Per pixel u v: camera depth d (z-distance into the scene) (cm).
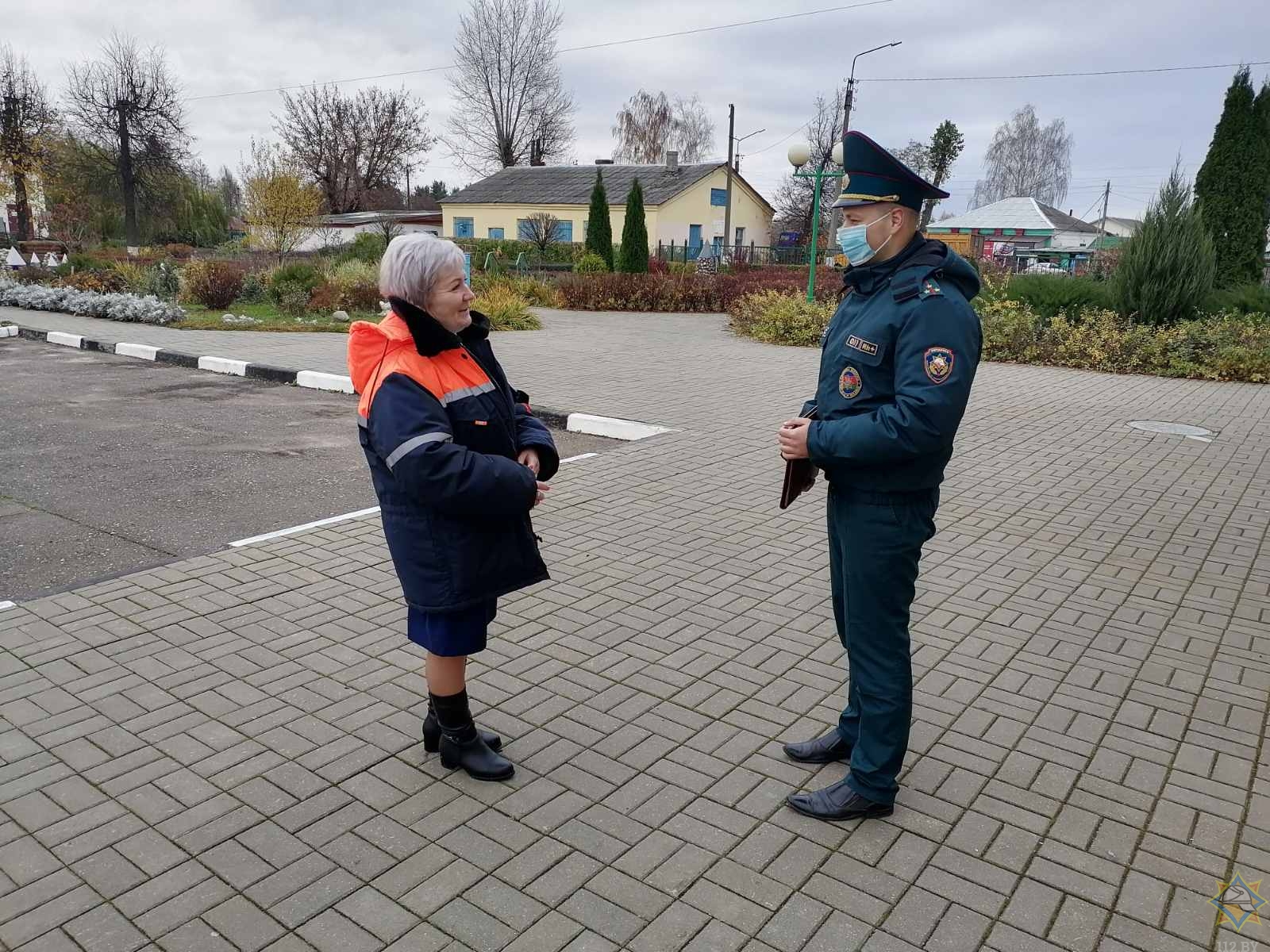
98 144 4491
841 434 245
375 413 251
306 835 265
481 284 2388
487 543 266
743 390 1034
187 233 4853
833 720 335
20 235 4297
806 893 246
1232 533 552
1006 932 233
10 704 332
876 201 246
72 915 233
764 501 604
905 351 239
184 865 252
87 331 1425
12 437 749
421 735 320
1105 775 302
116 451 709
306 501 591
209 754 305
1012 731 329
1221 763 309
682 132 7081
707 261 3228
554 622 412
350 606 423
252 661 369
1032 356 1341
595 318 2080
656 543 518
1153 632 412
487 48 5325
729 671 370
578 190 4244
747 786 294
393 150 5588
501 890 245
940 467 251
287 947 223
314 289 1881
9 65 4156
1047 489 647
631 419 852
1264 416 938
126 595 430
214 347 1259
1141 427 873
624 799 286
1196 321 1330
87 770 294
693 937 229
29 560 478
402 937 227
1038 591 459
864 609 262
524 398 304
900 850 264
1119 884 251
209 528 533
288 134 5441
